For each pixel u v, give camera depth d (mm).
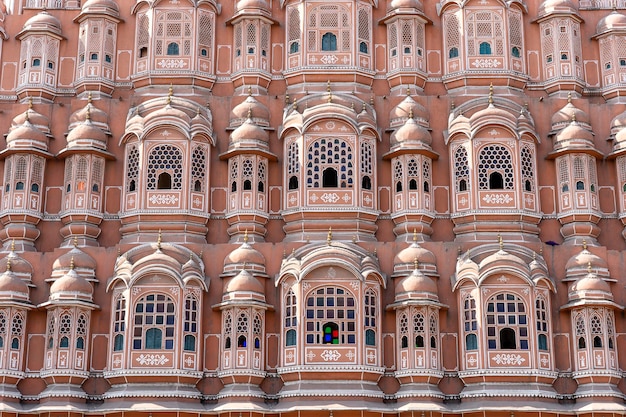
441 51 51562
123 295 43438
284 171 47344
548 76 51031
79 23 52219
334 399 41812
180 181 46594
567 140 47281
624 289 44438
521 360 42406
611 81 51031
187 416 42062
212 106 48938
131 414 41844
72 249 44969
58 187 47750
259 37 51156
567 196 46906
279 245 45094
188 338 43125
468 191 46594
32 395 42719
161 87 50469
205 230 46625
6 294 43219
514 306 43000
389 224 47000
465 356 42906
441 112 48844
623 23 51438
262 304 43312
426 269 44219
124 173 47500
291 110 48312
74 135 47469
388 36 51594
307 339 42594
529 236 46406
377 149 47938
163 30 51094
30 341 43562
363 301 43062
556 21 51344
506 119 47062
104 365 43250
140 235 46219
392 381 42938
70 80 51438
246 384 42500
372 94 49656
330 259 43156
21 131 47656
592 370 42375
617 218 47188
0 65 51719
